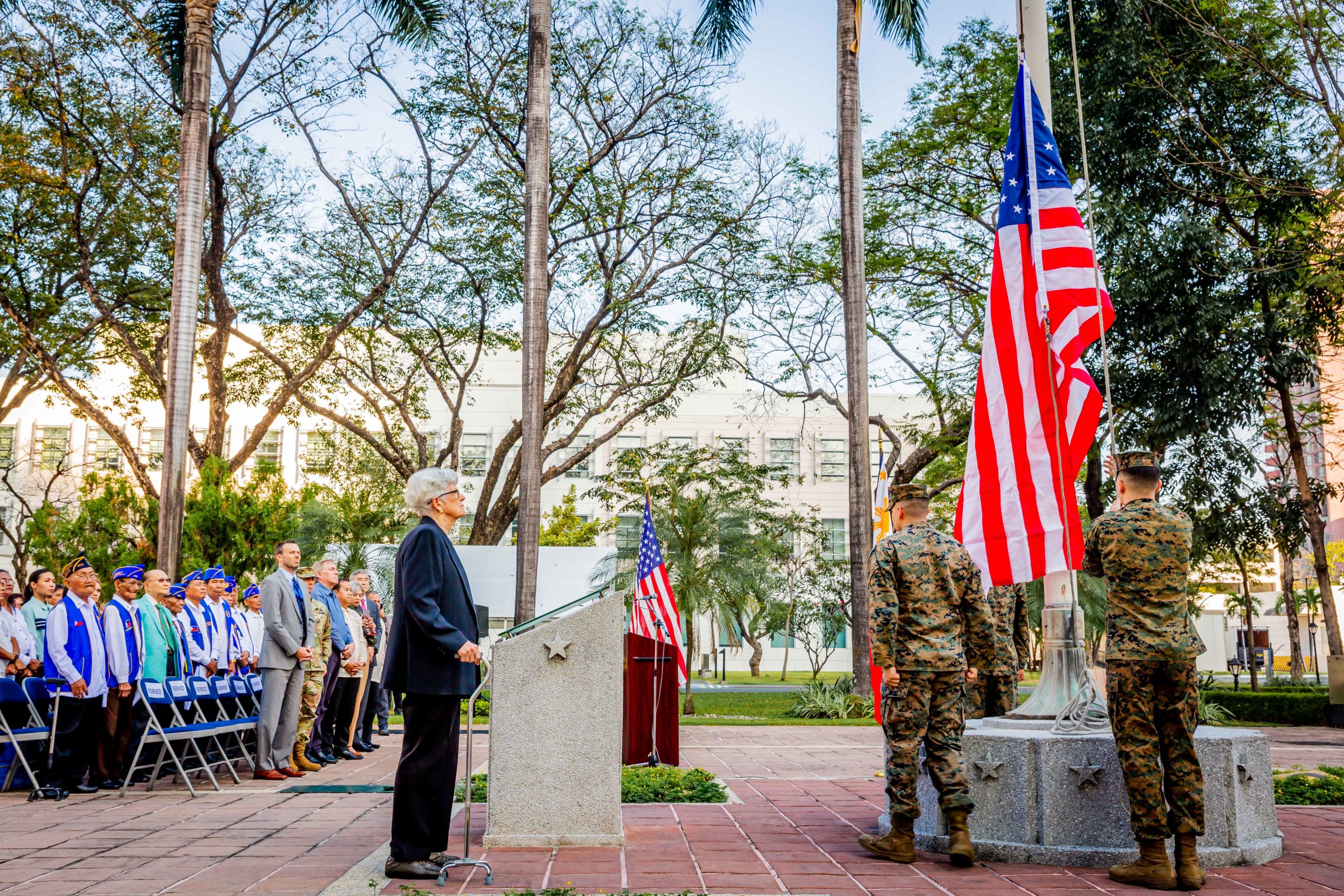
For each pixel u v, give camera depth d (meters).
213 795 8.09
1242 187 18.25
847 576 31.78
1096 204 18.62
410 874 4.78
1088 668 6.14
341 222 24.72
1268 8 17.52
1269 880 4.99
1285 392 19.81
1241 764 5.56
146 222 22.66
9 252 22.30
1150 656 4.97
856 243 17.03
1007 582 6.48
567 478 47.38
